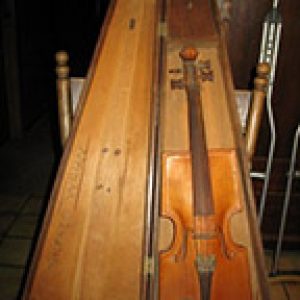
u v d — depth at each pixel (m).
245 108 0.86
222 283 0.61
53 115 2.42
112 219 0.63
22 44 2.03
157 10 0.91
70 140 0.71
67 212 0.64
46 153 1.93
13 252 1.23
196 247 0.61
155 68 0.79
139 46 0.84
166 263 0.61
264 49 0.90
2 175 1.71
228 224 0.64
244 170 0.68
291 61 1.01
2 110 1.96
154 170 0.68
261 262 0.62
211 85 0.78
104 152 0.69
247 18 0.98
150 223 0.64
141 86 0.77
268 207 1.19
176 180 0.65
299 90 1.04
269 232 1.22
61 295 0.58
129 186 0.66
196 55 0.77
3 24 1.85
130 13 0.91
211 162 0.66
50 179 1.69
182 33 0.86
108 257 0.60
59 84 0.85
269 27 0.88
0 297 1.05
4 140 2.02
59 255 0.61
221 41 0.84
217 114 0.75
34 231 1.34
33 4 2.14
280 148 1.11
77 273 0.60
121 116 0.73
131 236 0.62
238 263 0.61
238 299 0.60
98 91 0.77
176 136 0.73
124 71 0.80
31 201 1.52
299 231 1.21
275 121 1.08
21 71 2.04
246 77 1.04
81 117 0.74
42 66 2.39
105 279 0.59
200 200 0.61
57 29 2.57
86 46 3.00
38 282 0.59
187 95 0.74
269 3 0.96
